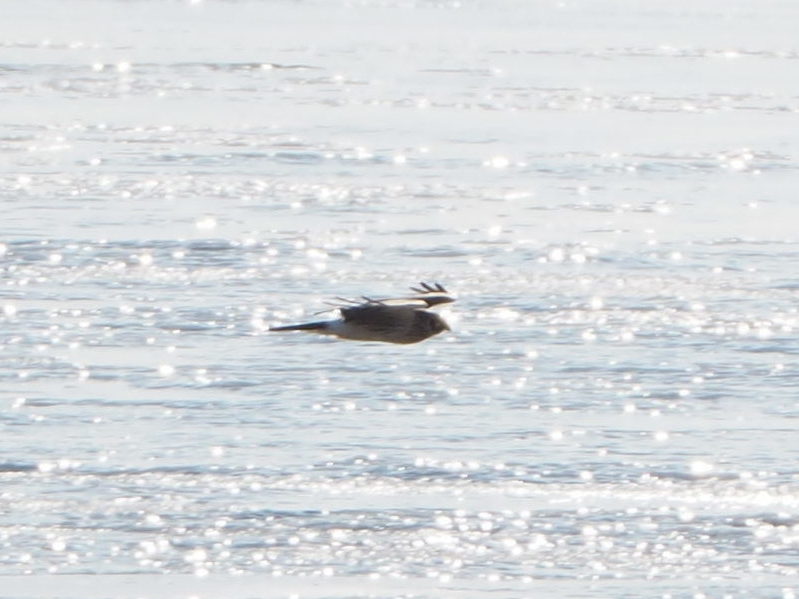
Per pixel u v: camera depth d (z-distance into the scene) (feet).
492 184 97.50
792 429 59.26
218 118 116.06
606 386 63.67
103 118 115.14
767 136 114.21
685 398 62.44
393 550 49.34
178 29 165.68
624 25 179.93
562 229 87.04
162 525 50.55
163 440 56.95
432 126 115.65
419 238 84.84
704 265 80.53
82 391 61.82
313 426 58.59
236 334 69.15
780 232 87.04
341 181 97.04
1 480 53.36
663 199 94.58
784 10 198.90
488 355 66.90
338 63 144.46
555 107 124.98
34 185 93.66
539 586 47.47
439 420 59.57
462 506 52.21
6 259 78.38
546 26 178.09
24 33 157.79
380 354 66.44
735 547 50.01
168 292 74.84
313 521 50.93
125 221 86.07
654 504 52.60
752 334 70.38
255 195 93.20
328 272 78.64
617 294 75.66
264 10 187.21
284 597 46.44
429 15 187.52
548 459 55.98
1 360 65.00
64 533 49.88
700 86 135.85
